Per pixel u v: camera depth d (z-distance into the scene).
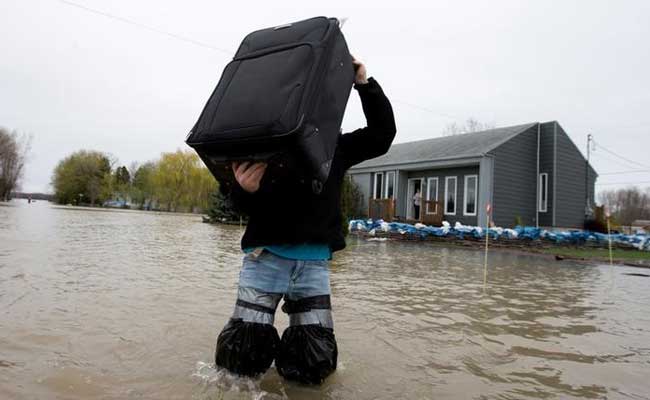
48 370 2.06
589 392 2.17
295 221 1.94
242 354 1.92
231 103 1.71
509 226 18.25
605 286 6.39
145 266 5.77
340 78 1.81
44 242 8.02
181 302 3.70
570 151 19.84
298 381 1.98
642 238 14.45
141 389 1.88
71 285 4.18
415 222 19.83
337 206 2.11
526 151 19.02
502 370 2.45
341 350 2.62
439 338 3.04
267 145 1.56
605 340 3.22
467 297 4.79
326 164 1.67
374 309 3.89
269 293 1.98
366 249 11.39
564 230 19.42
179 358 2.30
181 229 15.24
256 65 1.83
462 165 18.64
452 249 12.80
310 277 2.02
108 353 2.35
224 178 1.90
